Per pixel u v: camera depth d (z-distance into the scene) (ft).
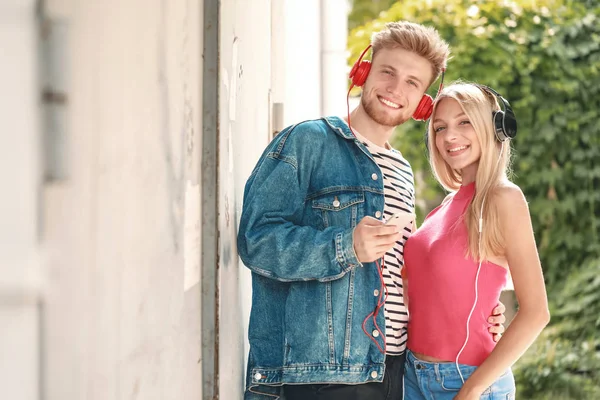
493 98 8.05
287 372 7.18
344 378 7.12
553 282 20.03
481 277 7.61
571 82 20.07
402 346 7.84
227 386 6.90
